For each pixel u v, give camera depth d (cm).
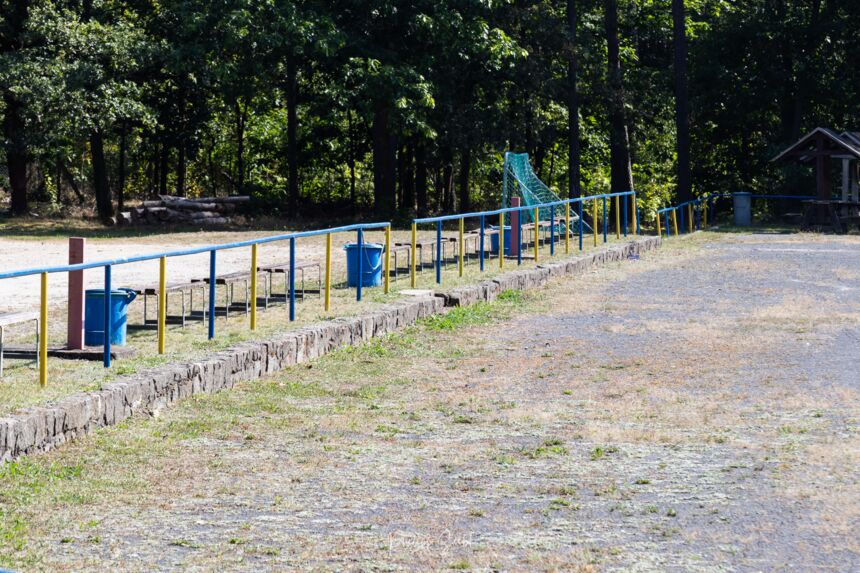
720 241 3078
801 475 814
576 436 960
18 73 3562
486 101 4041
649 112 4172
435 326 1592
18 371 1079
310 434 973
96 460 868
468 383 1219
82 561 658
